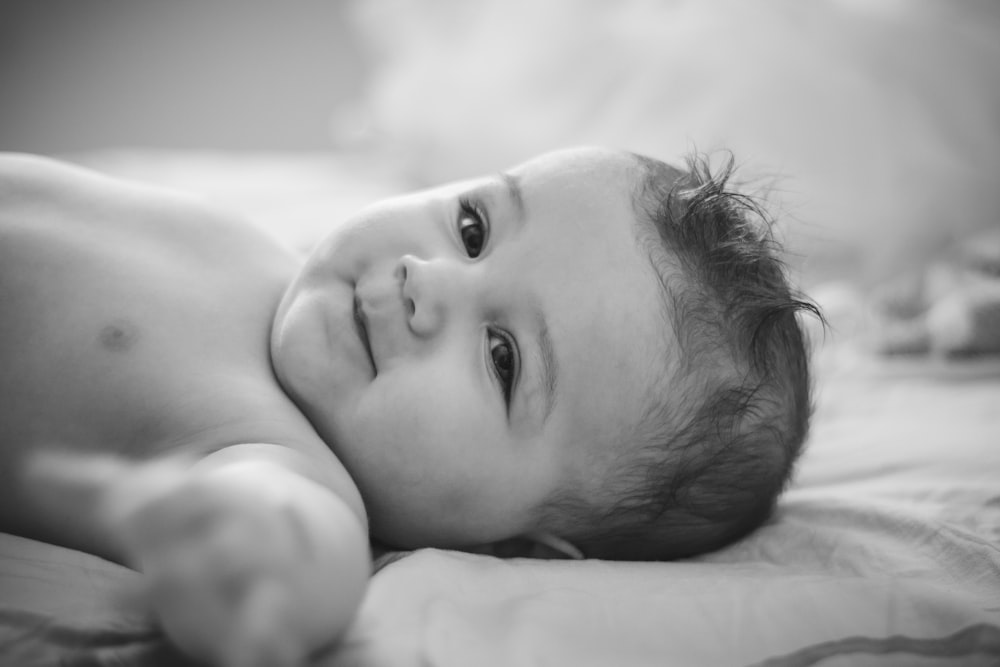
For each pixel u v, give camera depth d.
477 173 2.28
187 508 0.58
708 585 0.79
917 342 1.56
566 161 0.98
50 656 0.61
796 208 1.71
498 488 0.89
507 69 2.31
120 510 0.71
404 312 0.88
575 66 2.27
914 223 1.95
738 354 0.94
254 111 3.16
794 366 1.02
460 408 0.86
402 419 0.86
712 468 0.94
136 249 0.95
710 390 0.92
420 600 0.70
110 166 2.21
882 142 2.02
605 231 0.92
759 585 0.78
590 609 0.72
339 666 0.62
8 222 0.92
